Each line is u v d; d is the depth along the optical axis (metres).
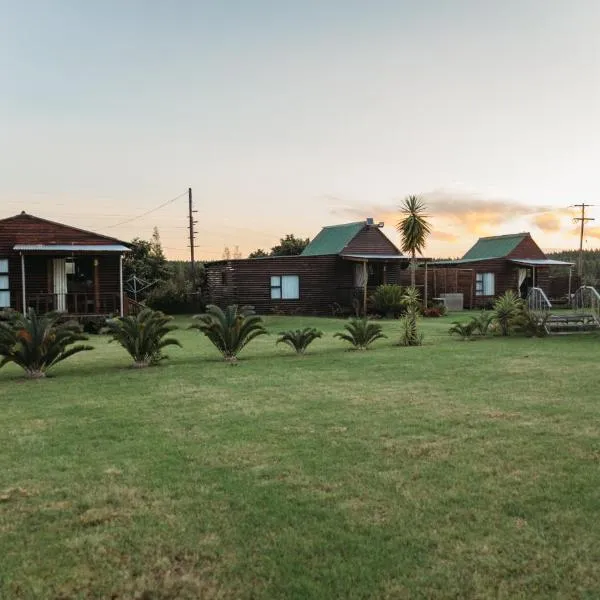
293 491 4.69
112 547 3.78
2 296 24.75
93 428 6.87
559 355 13.01
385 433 6.41
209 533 3.96
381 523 4.07
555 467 5.20
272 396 8.65
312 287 32.25
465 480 4.89
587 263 64.69
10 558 3.65
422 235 24.52
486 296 38.66
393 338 17.94
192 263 46.22
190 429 6.74
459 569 3.46
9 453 5.87
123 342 12.25
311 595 3.22
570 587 3.27
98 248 24.08
